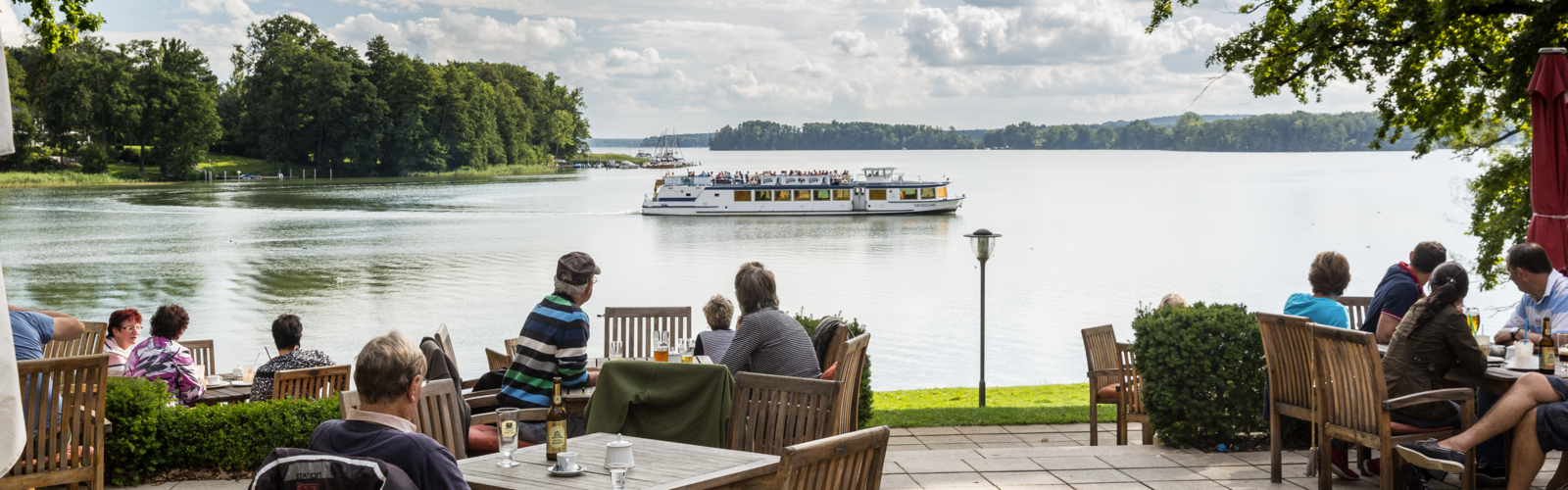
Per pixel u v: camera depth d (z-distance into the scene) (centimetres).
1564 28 1345
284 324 867
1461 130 1817
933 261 4394
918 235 5706
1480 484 651
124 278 3656
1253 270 3994
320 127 13800
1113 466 742
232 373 1022
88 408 552
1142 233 5753
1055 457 779
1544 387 577
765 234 5750
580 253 671
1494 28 1623
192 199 8631
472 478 432
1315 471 693
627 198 9238
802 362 665
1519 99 1376
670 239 5419
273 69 13625
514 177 14338
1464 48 1662
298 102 13638
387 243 5000
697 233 5800
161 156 12062
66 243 4934
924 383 1922
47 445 540
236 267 4028
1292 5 1816
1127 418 900
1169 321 805
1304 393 666
